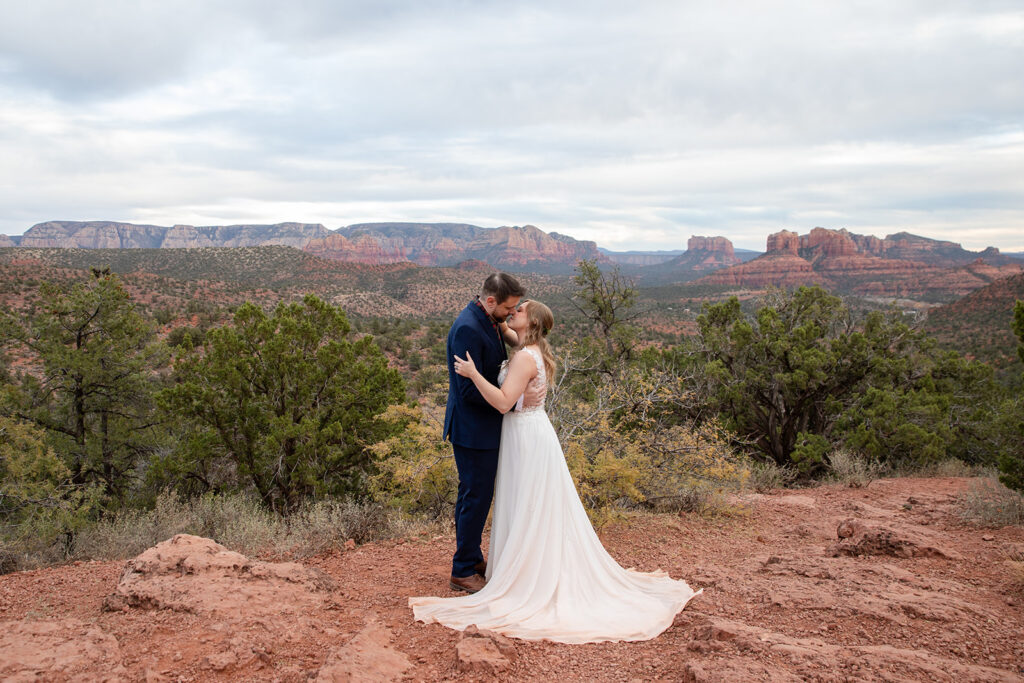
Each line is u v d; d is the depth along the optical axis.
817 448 14.68
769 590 3.90
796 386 16.31
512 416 3.95
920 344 18.30
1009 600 3.85
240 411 13.13
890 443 14.19
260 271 145.75
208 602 3.60
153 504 14.44
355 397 13.52
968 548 5.16
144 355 17.31
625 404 7.64
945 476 11.84
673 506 7.18
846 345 17.00
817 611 3.53
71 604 3.98
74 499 12.59
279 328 13.61
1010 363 48.38
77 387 16.70
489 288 3.82
